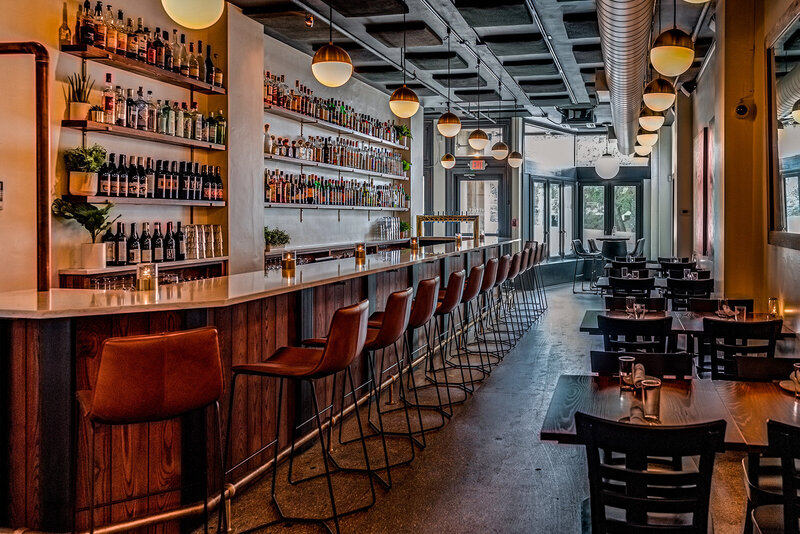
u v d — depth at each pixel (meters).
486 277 6.50
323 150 8.30
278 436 3.44
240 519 3.25
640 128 10.55
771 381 3.14
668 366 3.20
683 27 7.98
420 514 3.31
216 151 6.16
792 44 4.76
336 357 3.08
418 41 7.95
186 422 3.08
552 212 15.80
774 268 5.61
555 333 8.62
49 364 2.78
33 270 4.38
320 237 8.74
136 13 5.34
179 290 3.40
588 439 2.05
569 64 9.41
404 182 11.28
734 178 6.30
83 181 4.49
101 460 2.89
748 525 2.56
